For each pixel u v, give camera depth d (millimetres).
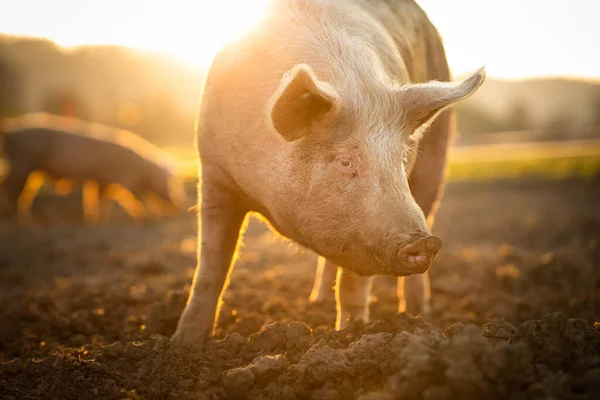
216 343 4379
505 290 7543
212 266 4797
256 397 3477
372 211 3775
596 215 14367
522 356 2898
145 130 64000
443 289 7453
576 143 42469
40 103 70438
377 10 5109
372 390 3334
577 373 3119
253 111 4254
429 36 5820
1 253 12312
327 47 4238
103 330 5859
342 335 4113
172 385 3883
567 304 6461
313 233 4043
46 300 7035
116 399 3754
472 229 13867
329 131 3889
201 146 4656
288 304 6520
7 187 17641
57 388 3895
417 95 4027
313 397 3324
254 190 4367
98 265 10875
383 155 3869
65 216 18641
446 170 6145
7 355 5289
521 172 24625
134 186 17938
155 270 9664
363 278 4902
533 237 12328
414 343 3068
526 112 67688
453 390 2807
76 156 17562
